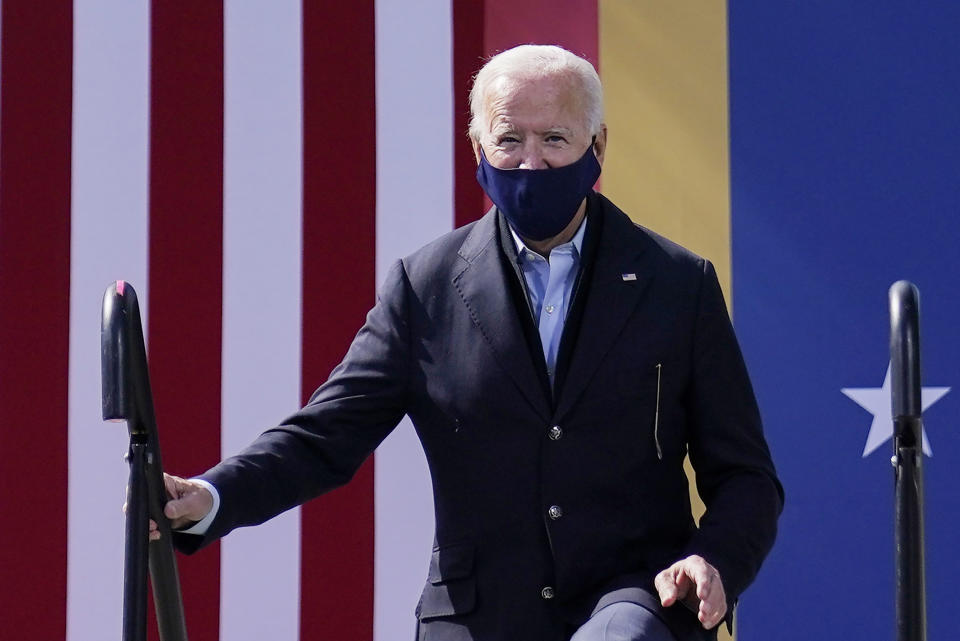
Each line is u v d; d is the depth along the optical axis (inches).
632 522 388.5
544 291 408.8
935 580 547.8
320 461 400.5
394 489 558.6
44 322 562.6
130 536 300.2
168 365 561.3
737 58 564.4
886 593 547.8
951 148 555.5
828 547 550.3
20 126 568.1
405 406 412.8
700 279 407.5
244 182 567.2
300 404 561.9
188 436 559.5
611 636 342.0
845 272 556.1
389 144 567.5
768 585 551.8
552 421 389.1
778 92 562.6
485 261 407.2
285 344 563.2
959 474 547.5
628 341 394.6
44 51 570.9
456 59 569.0
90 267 564.4
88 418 560.1
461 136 567.2
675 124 563.8
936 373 550.9
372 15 570.9
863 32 561.0
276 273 565.0
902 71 559.2
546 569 383.9
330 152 568.4
